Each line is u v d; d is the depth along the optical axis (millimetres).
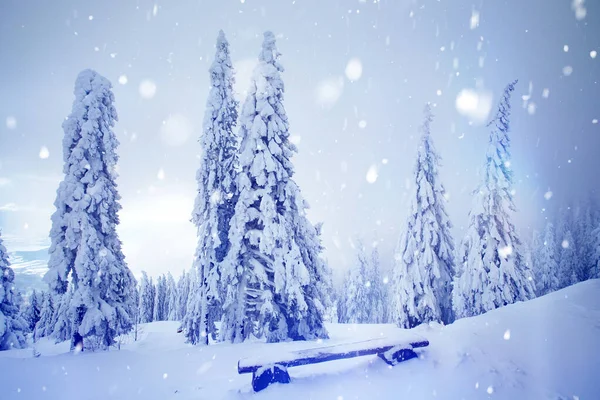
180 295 65500
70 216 18672
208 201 21031
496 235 21984
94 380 9523
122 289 19891
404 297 23312
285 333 17031
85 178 19266
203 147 21266
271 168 17828
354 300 47750
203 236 20359
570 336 7723
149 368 10547
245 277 17750
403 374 7285
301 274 17141
